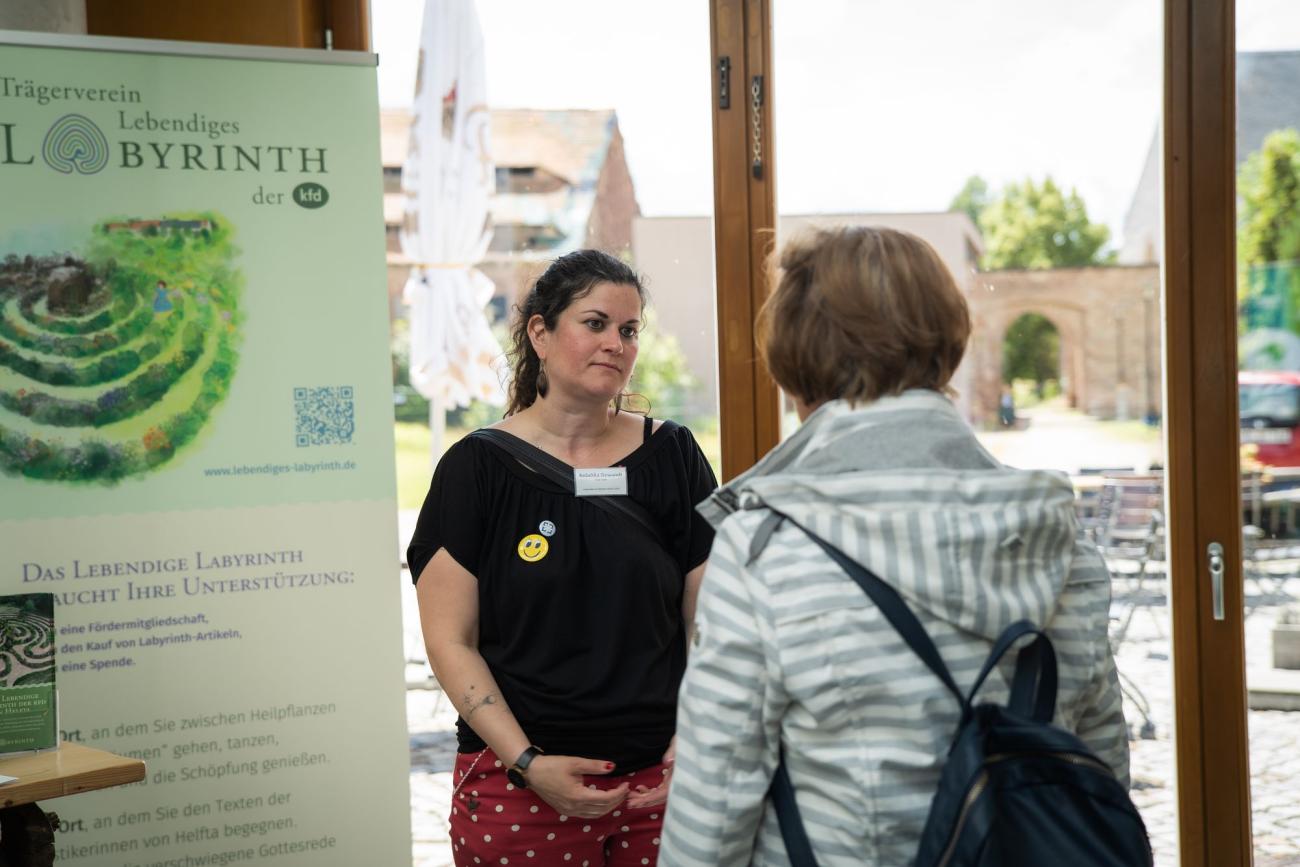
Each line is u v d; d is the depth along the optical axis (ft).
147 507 7.30
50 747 5.97
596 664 5.86
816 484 3.40
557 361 6.08
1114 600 9.37
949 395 3.73
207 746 7.43
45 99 7.14
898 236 3.65
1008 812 3.16
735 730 3.40
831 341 3.55
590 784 5.85
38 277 7.12
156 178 7.37
